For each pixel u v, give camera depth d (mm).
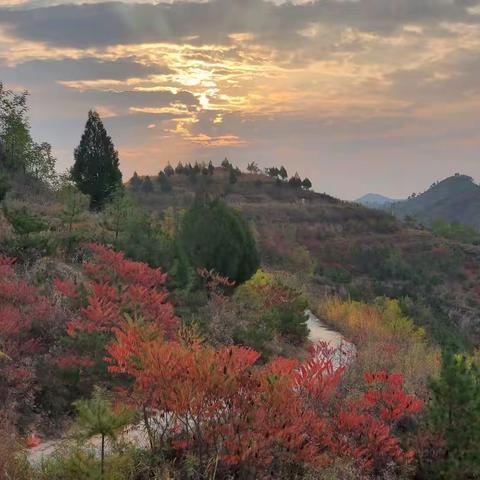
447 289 80375
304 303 17719
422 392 9266
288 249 49625
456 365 7207
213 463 5625
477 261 95812
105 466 5395
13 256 13133
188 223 16859
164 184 130000
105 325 9492
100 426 5254
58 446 6336
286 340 14789
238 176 148000
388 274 81188
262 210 108875
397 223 116000
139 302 10125
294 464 5871
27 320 9094
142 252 14773
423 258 93875
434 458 7027
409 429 7762
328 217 109812
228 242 16391
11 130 40375
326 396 6914
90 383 8320
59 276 12703
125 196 18203
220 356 6082
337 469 5945
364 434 6672
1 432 6309
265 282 19406
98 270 11930
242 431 5773
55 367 8219
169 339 9719
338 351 13125
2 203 21234
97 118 31281
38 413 7543
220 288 16484
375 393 7383
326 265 76375
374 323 18984
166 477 5348
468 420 6977
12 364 8023
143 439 6418
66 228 18062
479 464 6730
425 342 19547
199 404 5699
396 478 6484
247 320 14727
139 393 6137
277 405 5930
